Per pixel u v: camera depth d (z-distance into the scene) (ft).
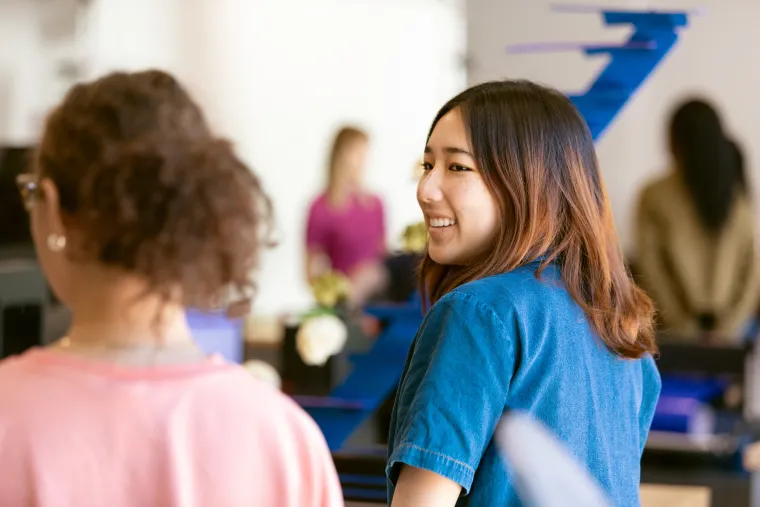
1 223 12.03
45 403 4.28
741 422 11.64
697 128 17.44
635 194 25.03
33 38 26.17
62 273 4.50
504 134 5.99
